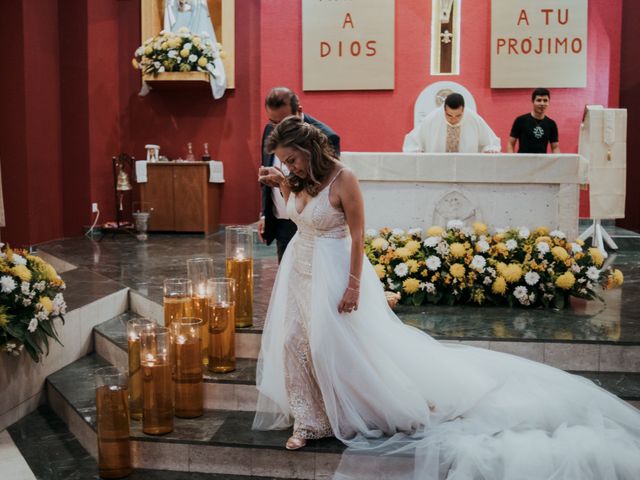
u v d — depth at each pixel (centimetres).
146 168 877
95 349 486
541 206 509
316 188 317
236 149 945
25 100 776
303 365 324
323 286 318
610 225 845
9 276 384
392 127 878
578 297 486
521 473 282
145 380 331
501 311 462
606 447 294
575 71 844
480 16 857
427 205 519
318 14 873
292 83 892
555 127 734
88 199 870
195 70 883
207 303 393
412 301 477
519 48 848
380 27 864
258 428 340
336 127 887
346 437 323
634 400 353
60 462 350
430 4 861
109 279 565
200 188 875
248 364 395
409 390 325
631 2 876
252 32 929
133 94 952
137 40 947
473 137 607
